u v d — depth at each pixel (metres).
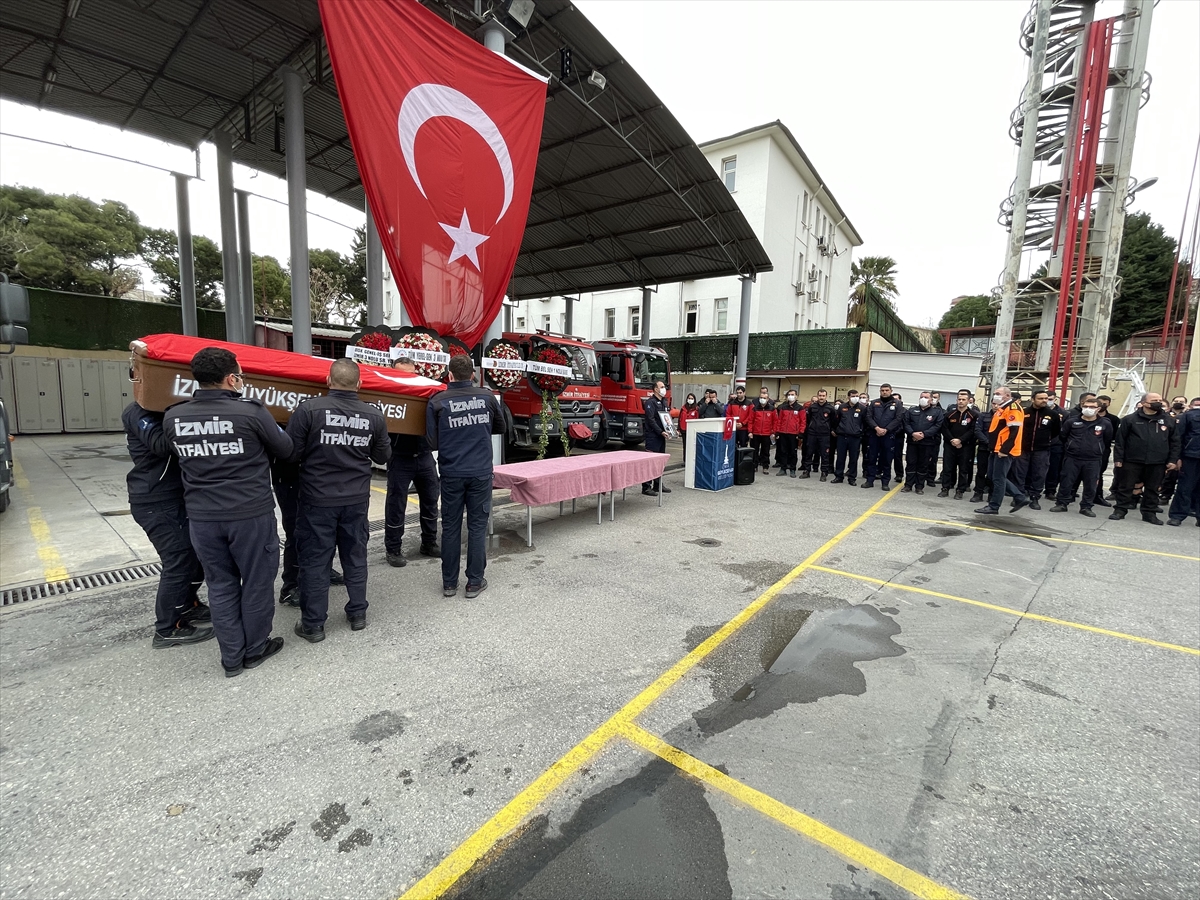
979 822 1.88
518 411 10.24
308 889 1.57
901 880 1.64
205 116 11.04
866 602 3.92
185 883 1.59
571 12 7.45
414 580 4.18
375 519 5.97
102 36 8.67
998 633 3.45
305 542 3.02
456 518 3.79
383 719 2.41
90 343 13.47
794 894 1.57
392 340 5.06
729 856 1.71
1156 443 6.54
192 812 1.86
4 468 5.43
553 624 3.44
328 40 4.11
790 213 21.09
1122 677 2.92
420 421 4.06
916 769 2.15
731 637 3.31
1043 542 5.67
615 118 9.62
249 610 2.76
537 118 5.65
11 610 3.50
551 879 1.61
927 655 3.14
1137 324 28.09
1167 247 27.75
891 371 14.96
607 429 12.48
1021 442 6.89
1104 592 4.21
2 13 8.13
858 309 23.06
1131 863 1.72
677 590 4.08
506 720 2.42
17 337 4.05
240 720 2.38
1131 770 2.18
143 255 27.97
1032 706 2.63
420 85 4.66
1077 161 11.00
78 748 2.18
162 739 2.24
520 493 4.87
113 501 6.27
